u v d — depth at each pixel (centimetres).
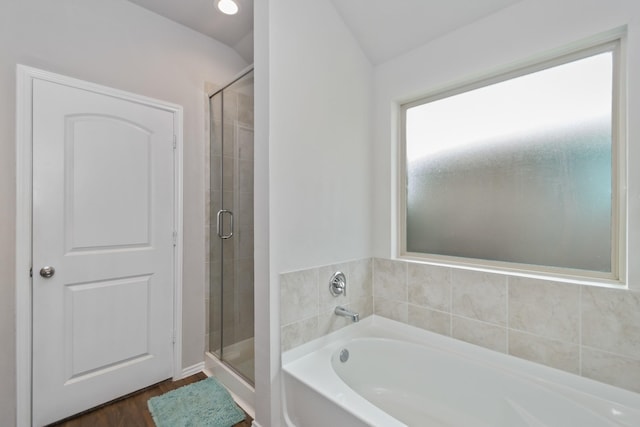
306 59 166
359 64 200
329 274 180
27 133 160
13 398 158
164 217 210
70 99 173
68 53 175
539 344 145
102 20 187
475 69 163
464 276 169
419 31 178
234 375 198
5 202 156
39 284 163
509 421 144
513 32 150
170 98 216
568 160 144
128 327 195
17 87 157
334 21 183
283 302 157
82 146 177
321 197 175
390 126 202
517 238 159
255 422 162
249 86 198
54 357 168
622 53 130
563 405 129
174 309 215
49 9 169
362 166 203
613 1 125
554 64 147
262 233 154
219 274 224
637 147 122
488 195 169
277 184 153
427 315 184
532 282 147
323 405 133
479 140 172
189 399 190
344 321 190
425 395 170
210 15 214
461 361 162
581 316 134
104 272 185
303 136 165
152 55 208
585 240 140
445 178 186
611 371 128
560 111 146
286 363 158
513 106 160
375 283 210
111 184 187
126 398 192
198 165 229
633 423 117
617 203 133
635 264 123
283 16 155
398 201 206
